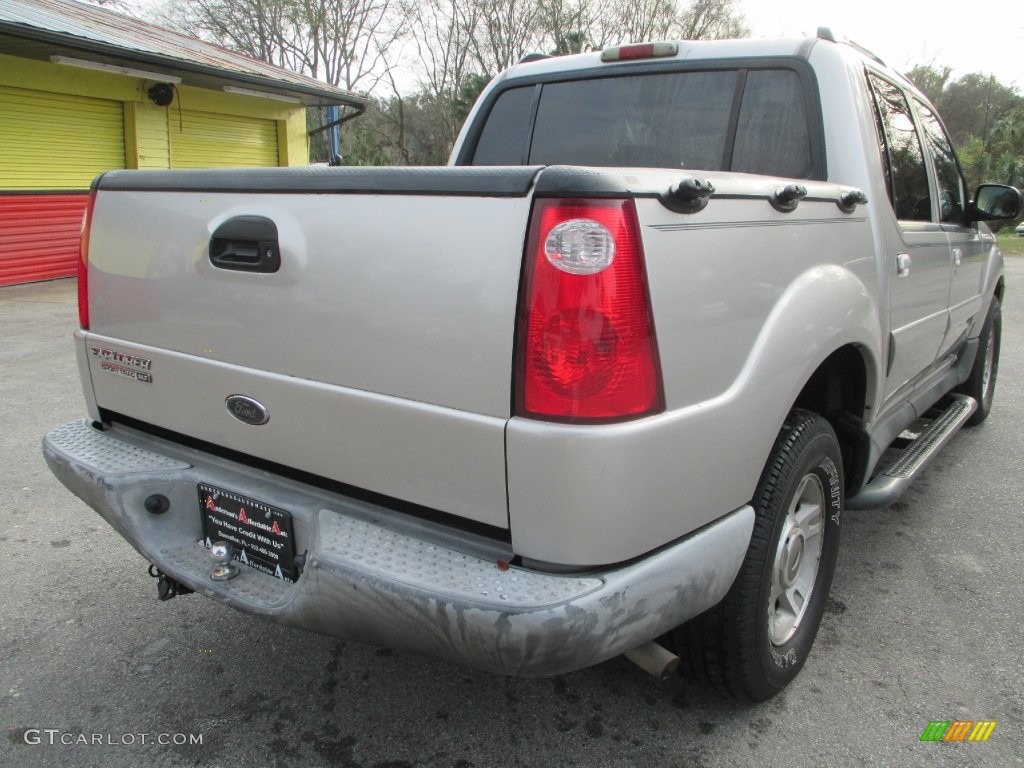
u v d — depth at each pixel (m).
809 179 2.81
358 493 2.00
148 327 2.34
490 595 1.63
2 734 2.29
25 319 8.99
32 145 11.80
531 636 1.58
